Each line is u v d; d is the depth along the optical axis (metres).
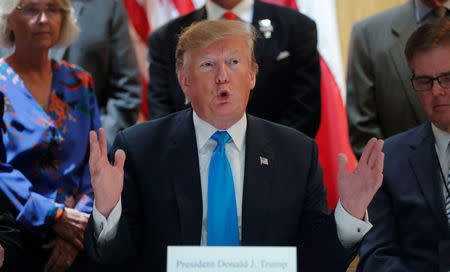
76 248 4.93
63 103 5.31
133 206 3.71
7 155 4.98
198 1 8.34
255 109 5.84
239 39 3.65
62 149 5.15
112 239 3.38
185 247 2.75
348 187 3.27
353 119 6.52
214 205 3.51
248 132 3.79
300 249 3.63
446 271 3.99
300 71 6.04
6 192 4.83
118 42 6.88
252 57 3.86
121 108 6.64
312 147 3.93
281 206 3.63
